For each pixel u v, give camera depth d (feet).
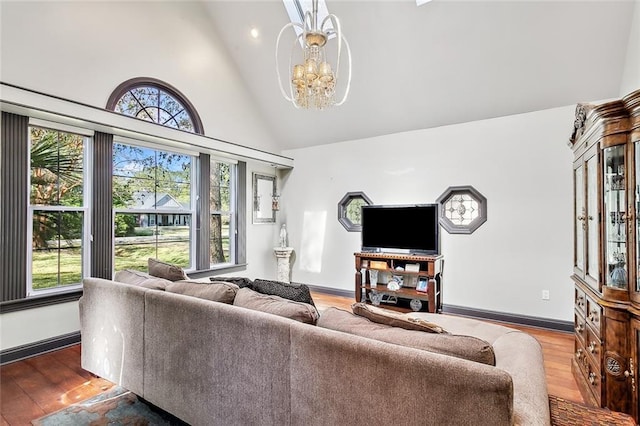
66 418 6.46
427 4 10.52
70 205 10.34
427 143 14.44
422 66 12.26
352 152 16.62
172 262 13.48
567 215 11.57
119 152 11.74
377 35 11.93
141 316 6.66
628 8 8.91
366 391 3.95
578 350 8.17
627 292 6.05
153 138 11.89
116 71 10.84
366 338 4.14
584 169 7.58
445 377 3.44
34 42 8.92
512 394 3.17
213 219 15.51
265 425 4.95
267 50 13.98
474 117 13.17
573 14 9.40
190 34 13.26
